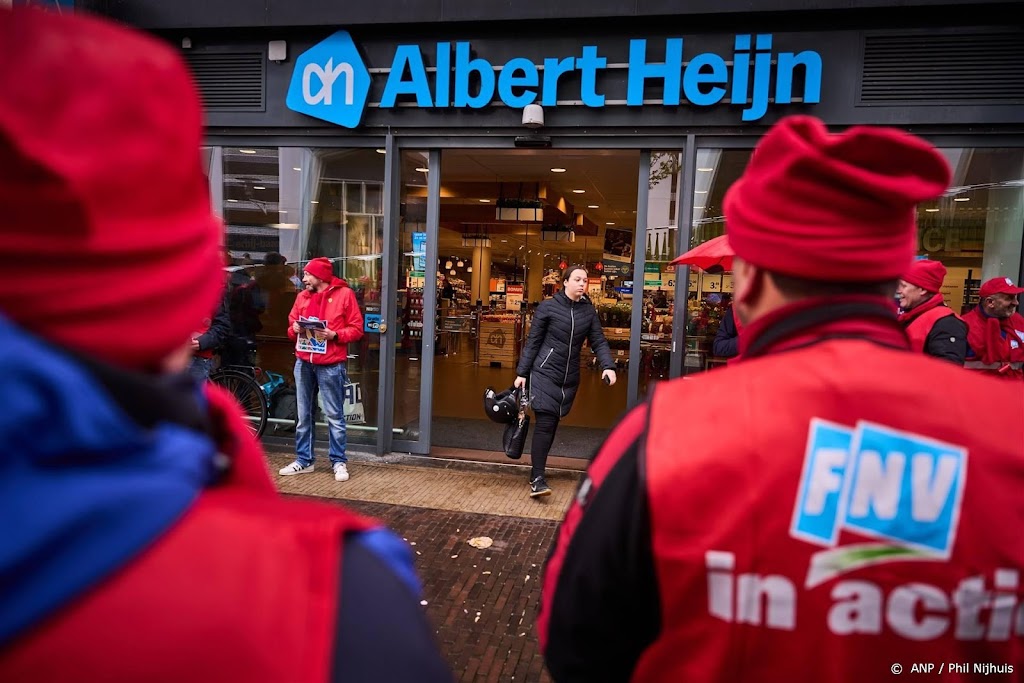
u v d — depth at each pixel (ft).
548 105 17.70
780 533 2.47
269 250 20.08
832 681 2.46
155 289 1.61
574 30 17.65
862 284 2.79
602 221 48.39
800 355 2.73
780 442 2.52
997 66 16.02
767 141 2.89
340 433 17.40
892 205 2.61
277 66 19.21
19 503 1.26
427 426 19.61
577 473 18.44
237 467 2.35
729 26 16.94
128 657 1.34
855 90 16.57
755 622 2.50
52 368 1.37
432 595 11.39
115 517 1.36
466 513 15.19
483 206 38.01
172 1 18.85
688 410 2.74
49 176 1.39
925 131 16.53
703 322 17.93
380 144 19.03
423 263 19.48
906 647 2.45
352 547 1.75
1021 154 16.51
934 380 2.59
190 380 1.96
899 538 2.44
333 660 1.53
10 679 1.27
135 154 1.55
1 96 1.41
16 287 1.43
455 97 18.16
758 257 2.83
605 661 2.92
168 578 1.42
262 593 1.50
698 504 2.54
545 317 16.25
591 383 34.04
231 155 19.90
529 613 10.86
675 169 17.92
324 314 17.24
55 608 1.29
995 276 16.90
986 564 2.42
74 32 1.53
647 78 17.35
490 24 17.90
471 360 43.45
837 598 2.45
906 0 15.89
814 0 16.19
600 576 2.78
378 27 18.39
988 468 2.45
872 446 2.49
